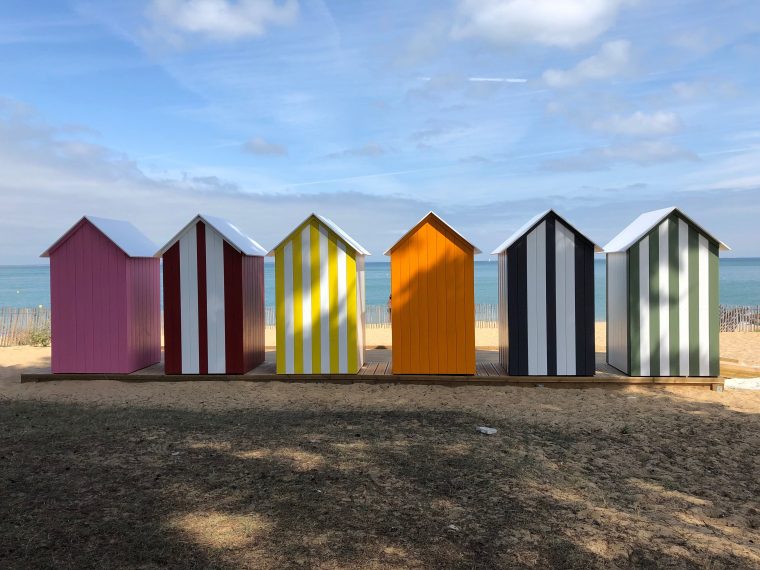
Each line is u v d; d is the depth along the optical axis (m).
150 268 12.40
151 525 4.98
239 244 11.19
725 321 22.03
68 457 6.85
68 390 10.73
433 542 4.68
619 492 5.79
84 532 4.85
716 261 10.46
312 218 11.02
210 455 6.93
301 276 11.11
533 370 10.71
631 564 4.34
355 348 11.03
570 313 10.66
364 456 6.89
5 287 82.00
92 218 11.34
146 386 10.94
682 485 6.00
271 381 11.12
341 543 4.65
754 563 4.34
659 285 10.49
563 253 10.67
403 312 10.91
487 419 8.73
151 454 6.98
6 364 14.25
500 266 12.03
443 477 6.17
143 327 12.04
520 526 4.97
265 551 4.52
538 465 6.59
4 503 5.46
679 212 10.39
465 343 10.82
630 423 8.47
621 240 11.52
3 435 7.84
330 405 9.66
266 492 5.73
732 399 9.81
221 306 11.25
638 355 10.53
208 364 11.27
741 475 6.31
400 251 10.91
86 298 11.39
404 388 10.66
